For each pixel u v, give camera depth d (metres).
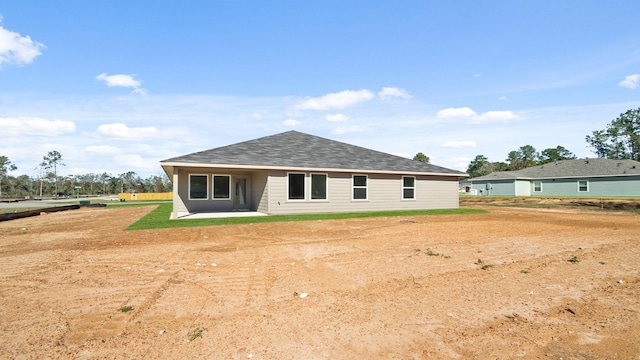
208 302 3.84
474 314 3.52
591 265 5.54
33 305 3.74
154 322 3.28
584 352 2.73
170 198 46.06
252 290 4.26
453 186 19.84
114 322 3.28
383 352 2.73
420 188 18.75
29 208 24.45
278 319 3.36
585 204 23.42
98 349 2.74
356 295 4.08
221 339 2.92
